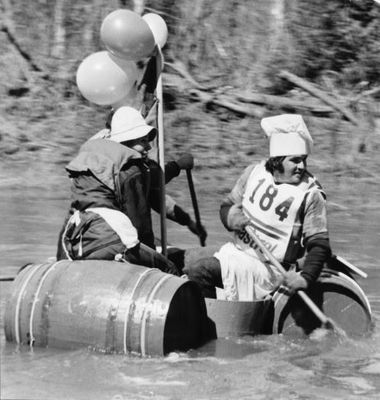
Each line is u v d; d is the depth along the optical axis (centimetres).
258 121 1745
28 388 645
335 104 1827
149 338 715
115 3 1862
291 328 803
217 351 748
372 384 683
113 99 862
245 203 816
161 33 958
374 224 1300
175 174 902
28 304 741
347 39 1967
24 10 1883
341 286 807
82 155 791
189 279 809
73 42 1856
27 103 1716
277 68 1891
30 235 1124
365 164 1648
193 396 642
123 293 725
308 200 794
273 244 802
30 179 1469
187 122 1705
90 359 708
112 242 766
